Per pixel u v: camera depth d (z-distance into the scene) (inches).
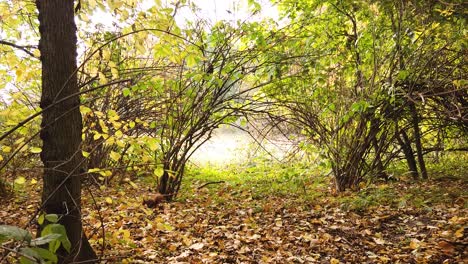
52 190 126.3
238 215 239.6
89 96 246.8
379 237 198.5
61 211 126.5
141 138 143.9
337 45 293.9
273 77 277.6
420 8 259.3
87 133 203.2
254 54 266.4
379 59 275.7
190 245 188.2
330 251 183.6
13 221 206.7
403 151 326.6
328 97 285.9
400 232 204.2
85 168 195.2
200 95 267.6
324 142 291.9
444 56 272.2
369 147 299.4
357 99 279.3
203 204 267.3
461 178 313.3
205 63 262.7
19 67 160.6
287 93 289.1
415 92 264.4
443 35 266.4
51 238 64.6
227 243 191.9
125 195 269.6
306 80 281.1
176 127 269.7
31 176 290.5
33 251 60.0
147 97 269.9
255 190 305.6
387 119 283.0
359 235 203.0
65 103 126.7
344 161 292.5
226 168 464.1
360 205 239.9
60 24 126.3
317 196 282.4
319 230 206.5
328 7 298.0
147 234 200.2
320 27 295.1
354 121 285.0
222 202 272.5
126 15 155.5
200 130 288.0
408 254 175.8
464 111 278.8
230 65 260.7
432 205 238.8
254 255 179.0
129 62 265.4
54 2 125.8
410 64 270.2
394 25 276.2
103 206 246.1
